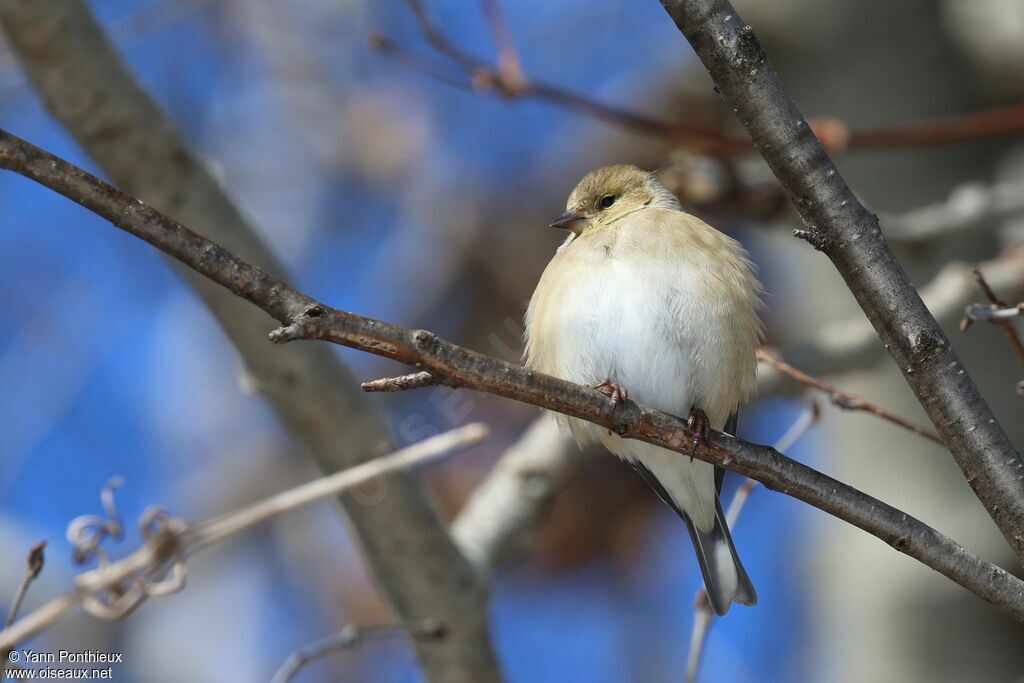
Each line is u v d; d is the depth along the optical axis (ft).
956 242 40.47
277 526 46.06
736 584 28.09
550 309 29.32
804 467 20.95
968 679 37.09
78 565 27.94
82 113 28.32
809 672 44.37
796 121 18.99
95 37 28.09
